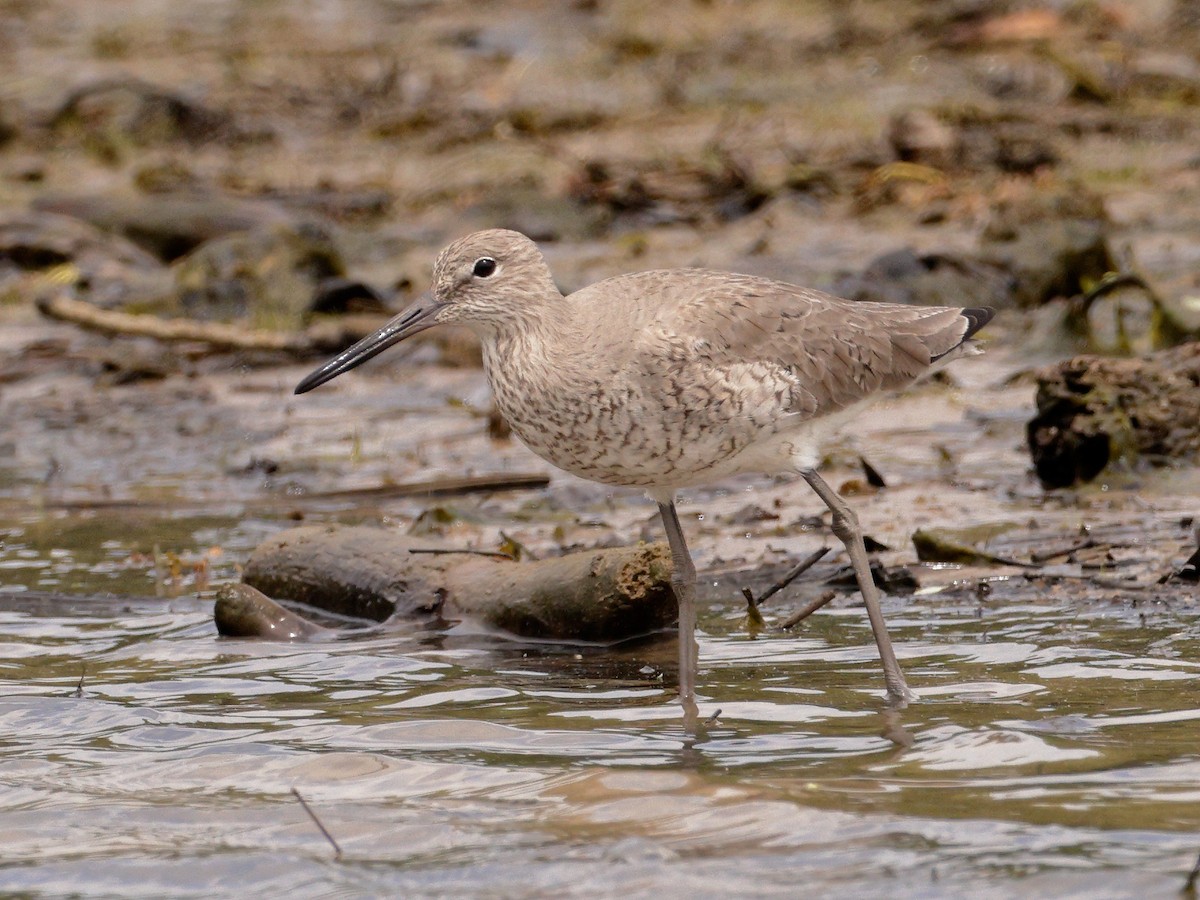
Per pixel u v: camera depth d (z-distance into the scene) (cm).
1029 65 3106
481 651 1019
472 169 2777
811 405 959
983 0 3475
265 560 1143
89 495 1460
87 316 1856
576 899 645
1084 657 925
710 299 958
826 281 1952
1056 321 1697
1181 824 686
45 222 2403
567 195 2552
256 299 2053
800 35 3500
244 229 2344
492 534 1272
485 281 970
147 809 762
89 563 1252
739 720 856
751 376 937
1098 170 2502
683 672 909
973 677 906
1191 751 768
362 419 1692
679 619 962
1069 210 2044
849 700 881
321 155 2962
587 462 962
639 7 3812
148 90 3169
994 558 1110
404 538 1136
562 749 823
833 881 649
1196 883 628
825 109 2958
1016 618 1012
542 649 1020
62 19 4066
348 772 799
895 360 1000
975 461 1402
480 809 744
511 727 860
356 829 727
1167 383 1305
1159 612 998
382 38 3734
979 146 2611
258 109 3203
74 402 1795
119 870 695
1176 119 2788
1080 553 1122
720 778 765
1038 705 849
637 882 656
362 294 2052
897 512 1262
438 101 3203
